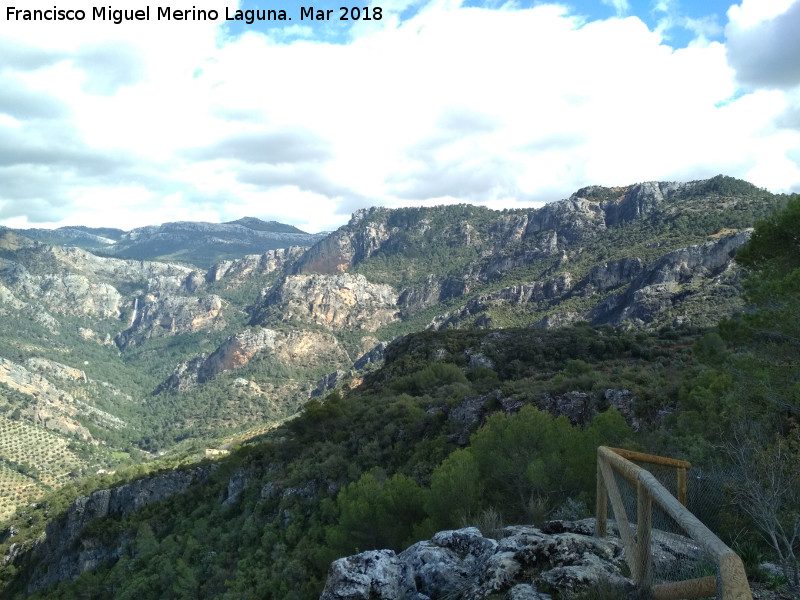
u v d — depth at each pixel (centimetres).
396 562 986
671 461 865
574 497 1667
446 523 1719
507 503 1781
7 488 18762
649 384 4025
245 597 3334
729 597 466
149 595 4825
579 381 4400
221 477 7000
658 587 644
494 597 788
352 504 2098
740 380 1736
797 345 1634
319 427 6412
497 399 4578
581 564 792
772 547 861
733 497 898
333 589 916
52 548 7962
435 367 7644
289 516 4378
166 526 6625
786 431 1494
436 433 4662
